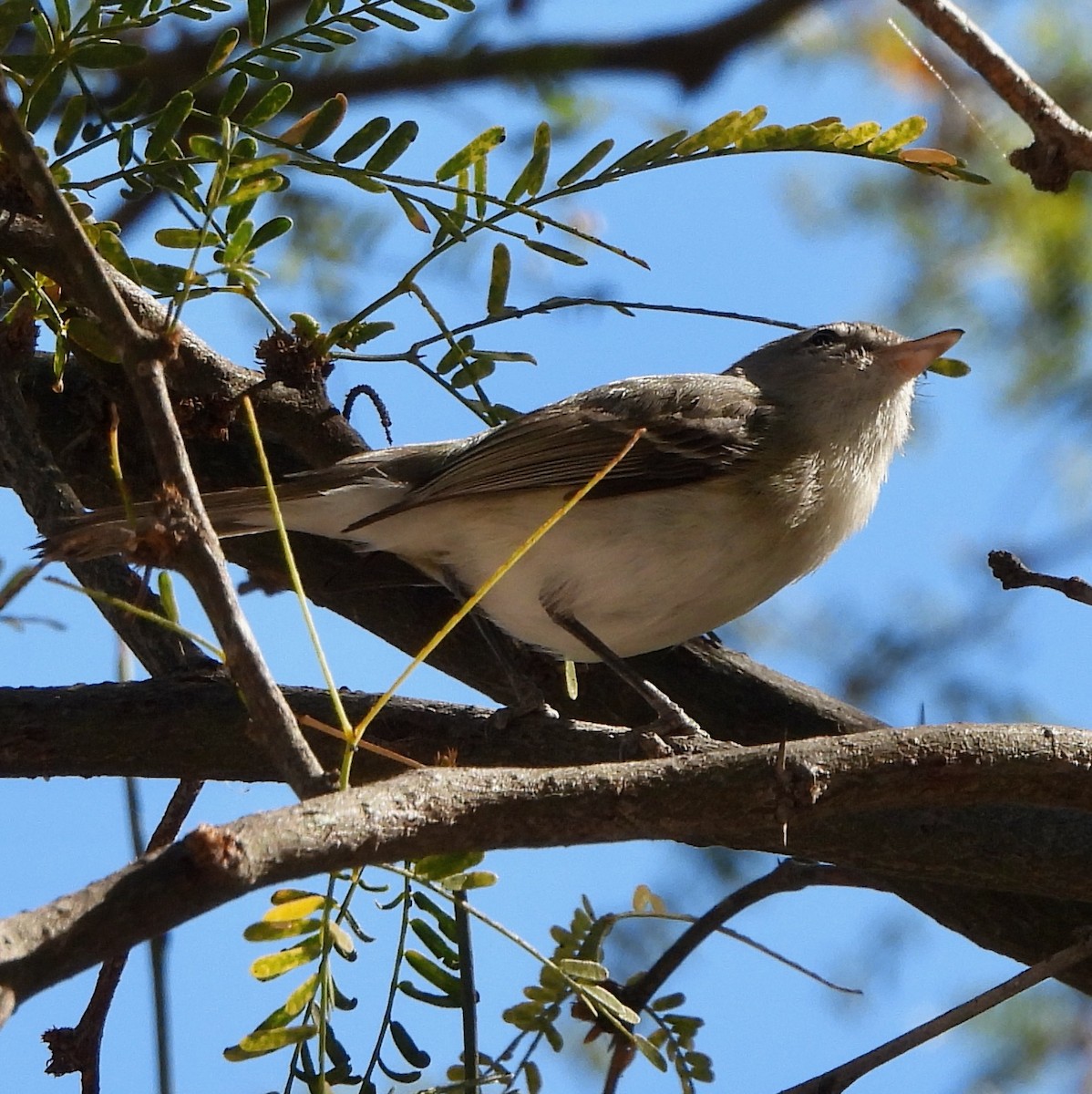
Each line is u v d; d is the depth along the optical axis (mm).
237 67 7254
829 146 7508
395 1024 6301
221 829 4625
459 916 6363
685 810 5867
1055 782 6434
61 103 8938
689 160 7551
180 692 7961
